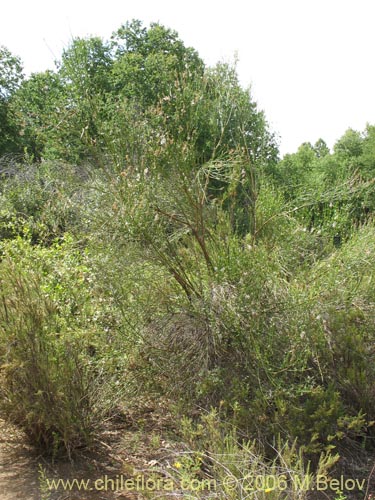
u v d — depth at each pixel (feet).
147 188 15.48
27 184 31.89
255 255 15.40
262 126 18.63
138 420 15.65
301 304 14.65
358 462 13.34
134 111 16.88
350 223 19.12
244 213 18.02
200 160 18.06
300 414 13.08
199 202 16.17
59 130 16.70
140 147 16.06
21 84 68.74
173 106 17.80
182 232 16.29
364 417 13.89
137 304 15.76
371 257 16.48
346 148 90.38
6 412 13.83
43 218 20.74
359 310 15.65
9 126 70.28
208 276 15.87
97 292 16.02
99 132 15.87
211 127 17.84
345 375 14.28
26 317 13.78
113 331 15.83
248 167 17.35
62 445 14.25
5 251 18.86
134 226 14.98
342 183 18.17
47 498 12.13
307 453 12.86
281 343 14.60
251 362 14.44
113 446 14.57
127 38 58.70
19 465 13.74
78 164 17.84
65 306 16.21
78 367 14.29
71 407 13.83
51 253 18.88
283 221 17.62
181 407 14.64
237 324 14.47
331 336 14.53
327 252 17.54
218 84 18.24
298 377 14.61
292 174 21.39
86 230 16.66
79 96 16.65
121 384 15.40
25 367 13.38
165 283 16.08
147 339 15.52
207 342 14.79
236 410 13.15
